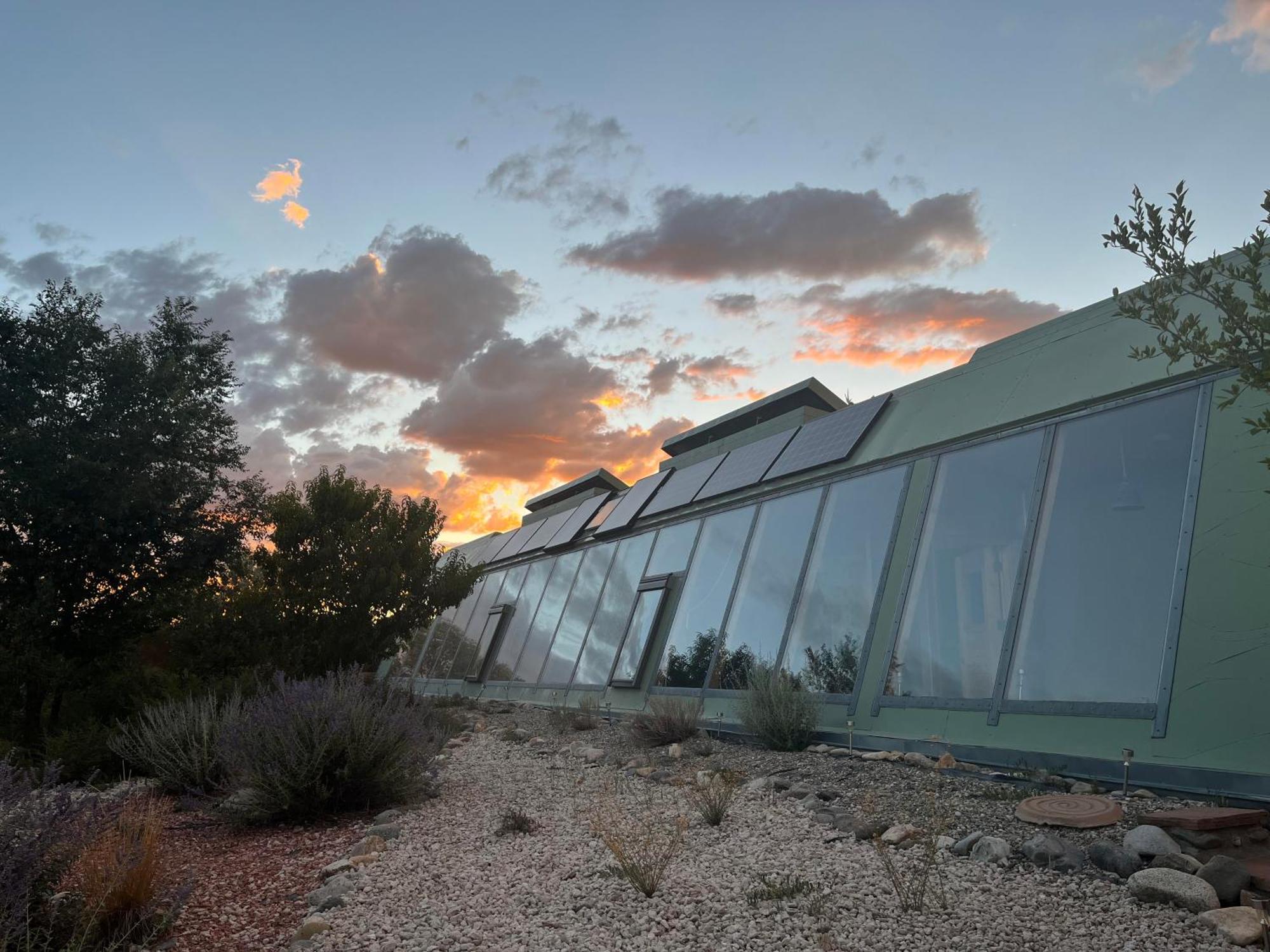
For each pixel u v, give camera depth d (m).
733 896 5.12
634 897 5.28
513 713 17.33
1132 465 7.91
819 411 16.02
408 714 9.81
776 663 11.45
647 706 13.80
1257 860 5.01
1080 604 7.80
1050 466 8.77
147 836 5.70
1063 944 4.15
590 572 19.47
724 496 15.02
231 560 17.95
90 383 17.19
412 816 8.30
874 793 7.26
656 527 17.19
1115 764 6.74
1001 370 10.40
